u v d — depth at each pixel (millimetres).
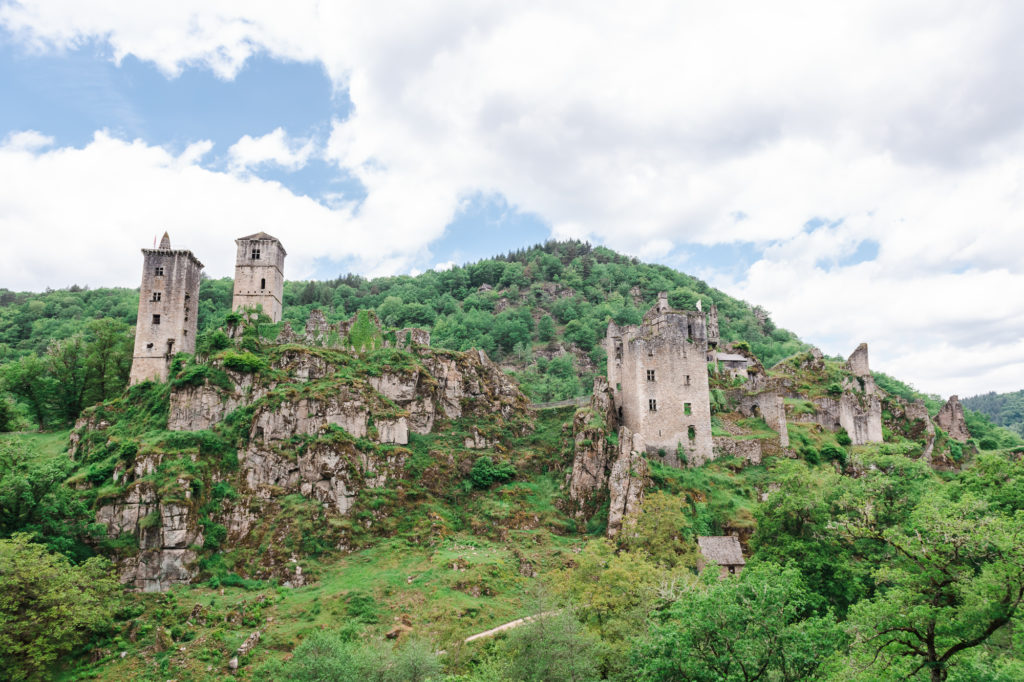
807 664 37250
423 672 50219
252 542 81688
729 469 97438
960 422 129500
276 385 96625
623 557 61625
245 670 60750
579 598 58469
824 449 104000
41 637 59156
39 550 63812
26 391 109000
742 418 111062
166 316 105438
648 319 116625
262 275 119625
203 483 83688
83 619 62562
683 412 100875
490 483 99812
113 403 98125
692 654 38281
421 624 64000
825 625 40656
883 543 53250
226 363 96688
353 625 65125
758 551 60031
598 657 49094
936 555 37375
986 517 37938
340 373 103625
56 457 90062
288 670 53062
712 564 53719
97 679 60500
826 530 54156
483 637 62531
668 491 86688
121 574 75062
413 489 93875
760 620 37594
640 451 92688
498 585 73688
